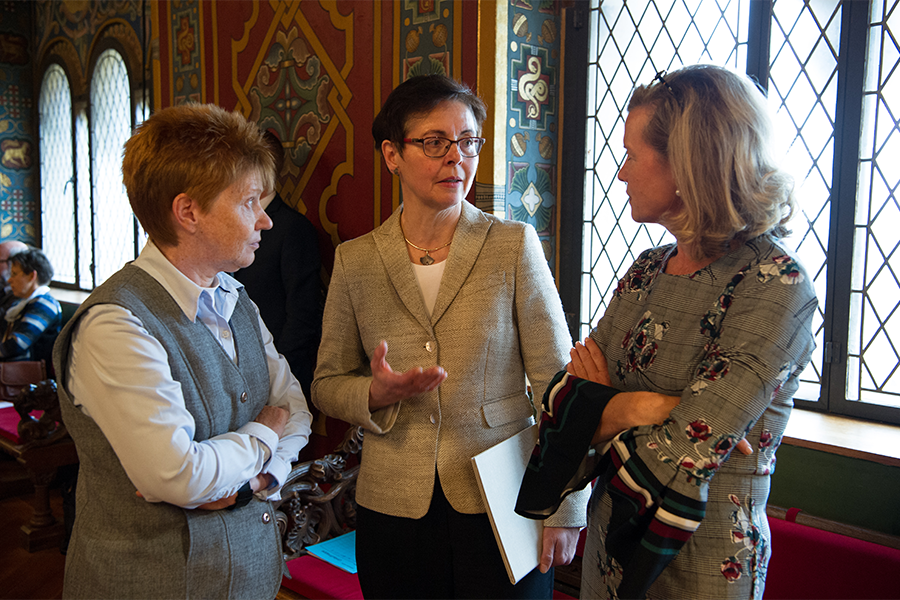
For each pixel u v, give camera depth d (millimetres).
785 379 1148
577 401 1348
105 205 6141
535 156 2949
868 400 2350
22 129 7086
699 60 2658
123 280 1378
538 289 1716
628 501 1180
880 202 2281
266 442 1483
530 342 1708
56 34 6613
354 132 3268
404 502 1647
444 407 1663
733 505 1228
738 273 1227
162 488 1282
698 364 1249
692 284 1290
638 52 2818
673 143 1210
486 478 1537
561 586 2496
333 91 3357
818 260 2443
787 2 2447
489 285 1691
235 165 1396
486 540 1641
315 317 3252
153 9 4461
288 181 3643
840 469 2125
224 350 1502
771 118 1223
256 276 3230
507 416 1696
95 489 1367
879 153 2275
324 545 2539
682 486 1122
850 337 2375
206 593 1390
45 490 3836
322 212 3467
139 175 1376
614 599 1333
